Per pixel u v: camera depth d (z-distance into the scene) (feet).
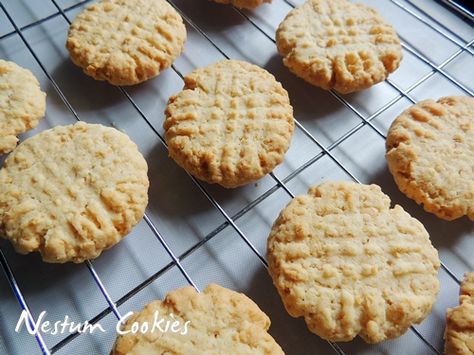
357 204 0.38
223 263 0.39
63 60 0.50
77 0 0.55
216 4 0.55
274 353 0.32
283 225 0.37
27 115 0.42
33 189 0.37
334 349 0.36
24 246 0.35
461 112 0.43
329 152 0.45
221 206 0.42
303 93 0.49
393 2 0.56
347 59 0.46
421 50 0.52
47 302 0.37
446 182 0.39
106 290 0.38
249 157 0.40
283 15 0.54
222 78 0.45
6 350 0.35
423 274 0.35
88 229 0.36
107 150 0.40
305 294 0.34
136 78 0.46
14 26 0.51
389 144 0.42
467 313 0.34
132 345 0.32
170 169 0.44
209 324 0.33
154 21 0.48
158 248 0.40
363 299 0.34
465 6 0.56
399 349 0.36
